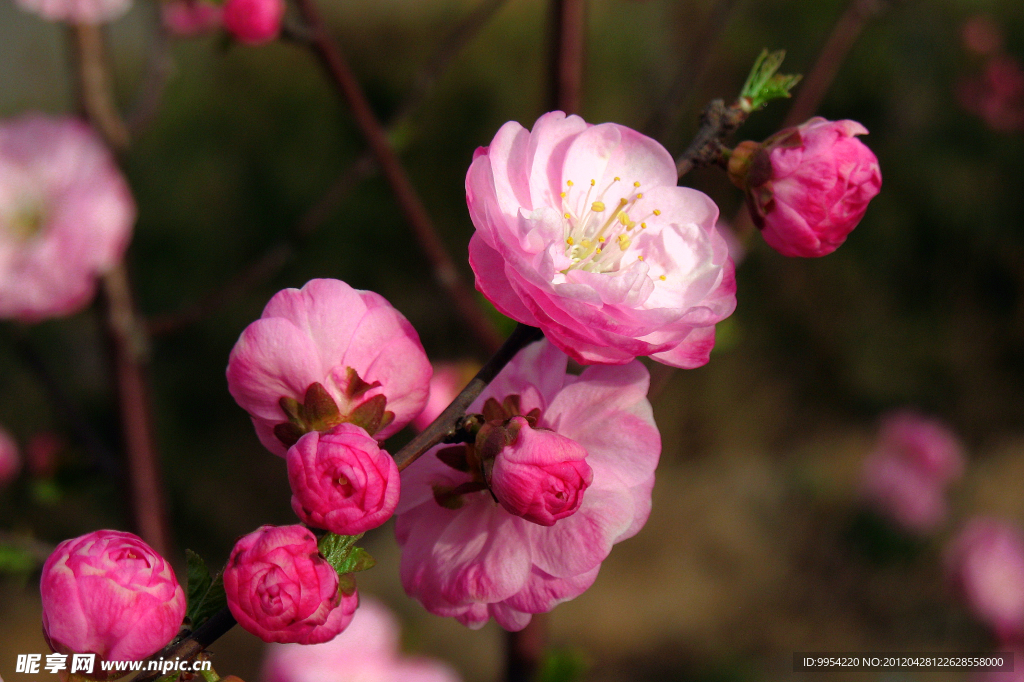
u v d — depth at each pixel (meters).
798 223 0.36
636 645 1.49
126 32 0.81
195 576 0.34
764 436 1.92
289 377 0.34
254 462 1.82
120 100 1.46
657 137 0.54
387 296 1.82
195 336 1.79
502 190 0.35
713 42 0.54
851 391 1.95
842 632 1.43
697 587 1.60
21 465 0.93
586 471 0.34
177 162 1.86
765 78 0.36
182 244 1.85
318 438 0.33
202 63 1.88
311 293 0.34
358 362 0.34
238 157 1.87
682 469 1.87
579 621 1.53
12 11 1.37
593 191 0.36
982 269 1.94
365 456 0.33
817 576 1.55
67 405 0.56
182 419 1.80
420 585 0.35
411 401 0.35
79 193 0.52
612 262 0.35
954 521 1.50
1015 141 1.87
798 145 0.36
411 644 0.59
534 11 1.88
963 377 1.93
